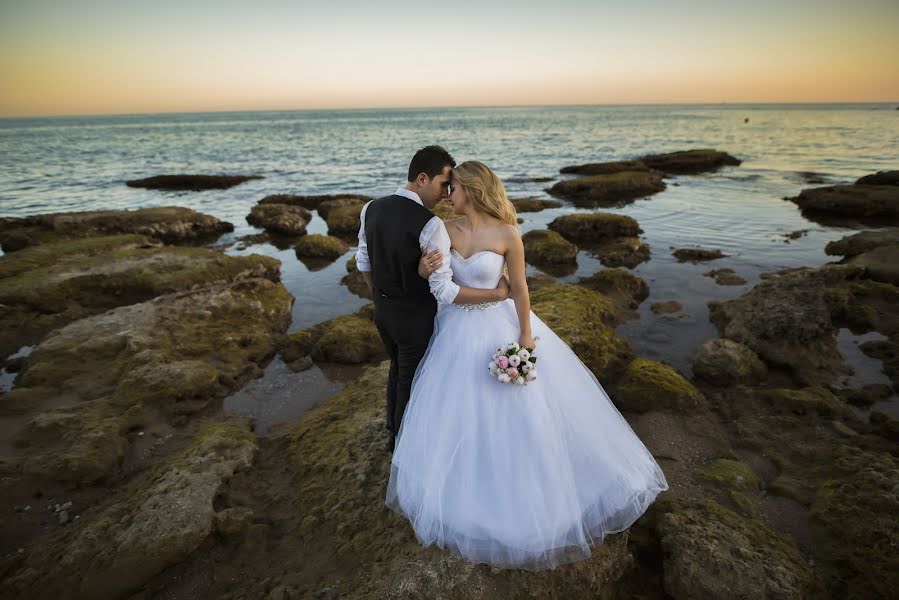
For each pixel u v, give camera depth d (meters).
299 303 9.23
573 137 57.25
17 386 5.75
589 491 2.87
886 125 65.88
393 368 3.66
